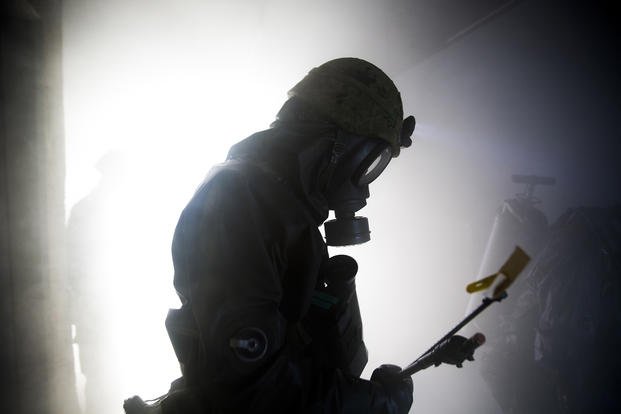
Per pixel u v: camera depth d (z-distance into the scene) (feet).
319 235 2.48
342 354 2.54
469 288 1.94
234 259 2.10
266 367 2.04
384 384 2.61
